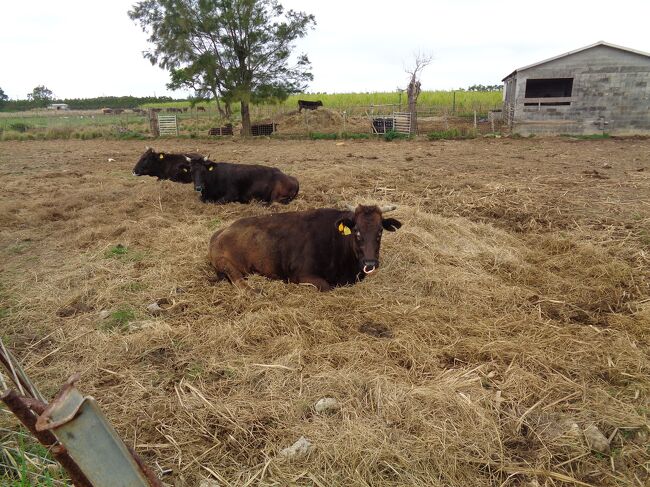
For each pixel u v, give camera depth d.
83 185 12.96
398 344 4.52
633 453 3.27
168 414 3.73
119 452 1.57
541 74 26.39
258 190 10.66
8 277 6.47
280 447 3.33
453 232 7.84
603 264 6.43
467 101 46.56
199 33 29.30
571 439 3.40
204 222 8.92
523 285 6.01
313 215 6.26
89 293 5.90
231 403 3.81
